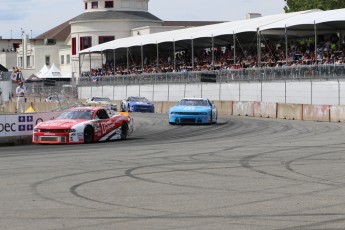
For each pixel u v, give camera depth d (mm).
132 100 57312
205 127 34344
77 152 21438
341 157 18594
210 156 19406
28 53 119750
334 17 46875
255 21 60000
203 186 13570
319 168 16219
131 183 14062
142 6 102562
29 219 10375
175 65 66875
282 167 16500
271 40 62906
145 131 32375
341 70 41719
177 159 18703
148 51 80188
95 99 61062
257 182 14047
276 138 25969
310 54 51469
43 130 25328
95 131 25766
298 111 41531
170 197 12266
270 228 9648
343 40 54344
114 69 77312
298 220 10148
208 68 63250
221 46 71062
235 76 53219
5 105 65250
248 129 32031
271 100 48938
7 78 74500
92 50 82250
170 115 36875
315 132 28719
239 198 12102
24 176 15367
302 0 89125
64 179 14781
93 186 13680
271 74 48938
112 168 16703
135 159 18844
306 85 45094
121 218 10414
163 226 9820
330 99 42812
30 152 21922
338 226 9727
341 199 11891
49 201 11945
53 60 116438
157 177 14961
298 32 56750
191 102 37625
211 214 10656
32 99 79000
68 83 86938
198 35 62250
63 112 27797
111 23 99625
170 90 61969
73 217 10516
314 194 12445
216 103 52281
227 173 15531
